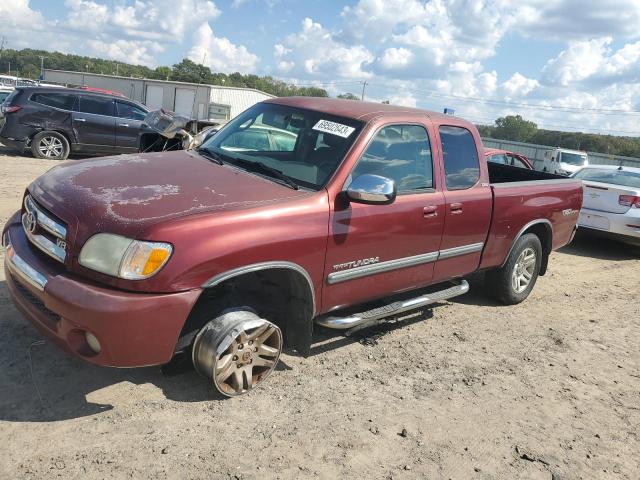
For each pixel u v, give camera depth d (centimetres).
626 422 404
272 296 387
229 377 354
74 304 291
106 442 304
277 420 346
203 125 1152
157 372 380
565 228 644
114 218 306
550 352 509
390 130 429
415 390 408
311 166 399
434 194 458
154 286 300
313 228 363
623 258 951
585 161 2648
